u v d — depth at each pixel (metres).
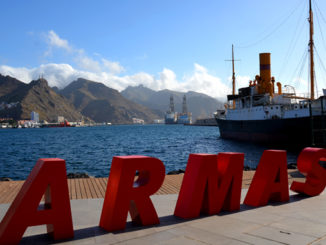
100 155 42.91
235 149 48.66
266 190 8.22
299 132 41.53
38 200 5.29
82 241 5.38
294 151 42.47
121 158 6.14
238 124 61.34
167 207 8.11
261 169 8.39
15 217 5.12
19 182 12.35
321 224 6.38
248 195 8.42
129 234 5.75
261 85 58.19
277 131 46.81
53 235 5.50
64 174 5.53
